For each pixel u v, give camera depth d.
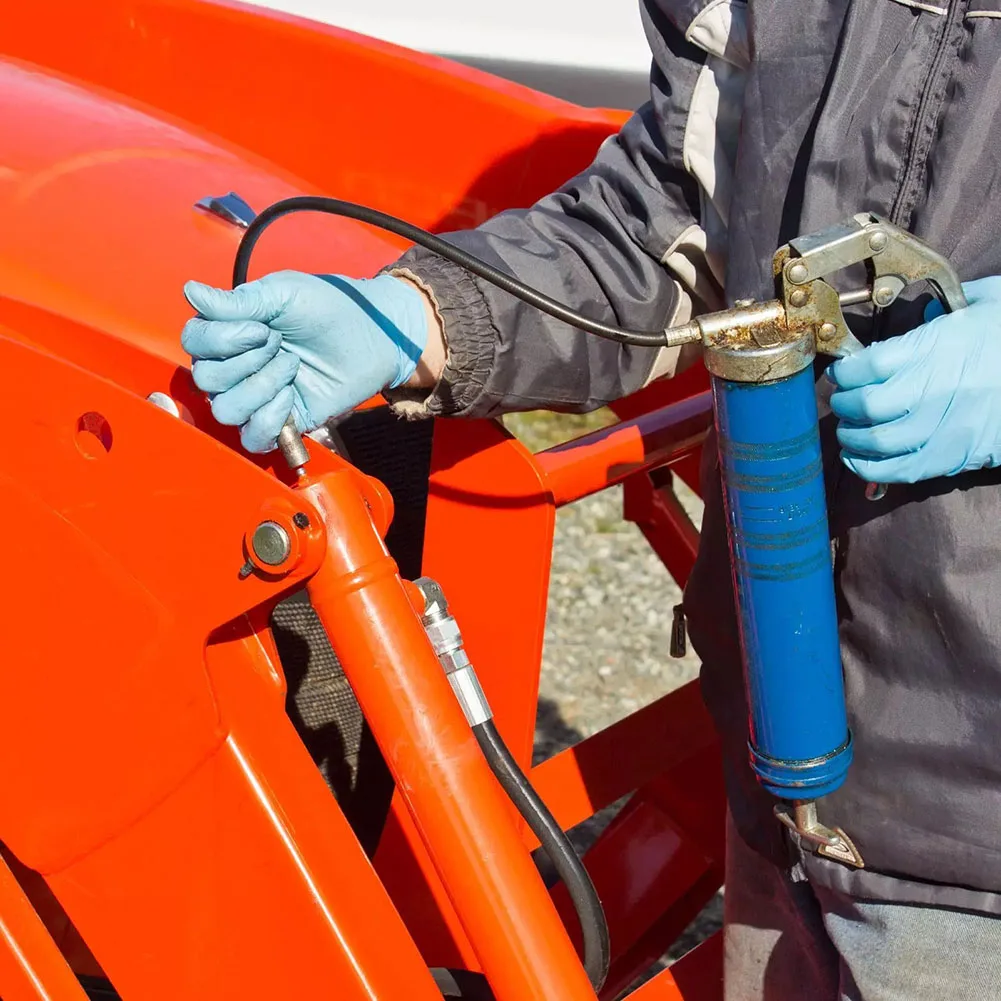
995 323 1.00
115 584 1.03
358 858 1.08
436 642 1.04
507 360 1.19
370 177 1.80
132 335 1.26
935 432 1.01
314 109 1.82
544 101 1.69
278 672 1.09
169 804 1.07
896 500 1.07
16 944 1.13
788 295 0.97
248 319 1.03
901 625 1.09
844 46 1.04
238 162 1.60
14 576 1.05
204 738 1.05
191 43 1.89
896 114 1.03
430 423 1.48
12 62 1.74
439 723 0.99
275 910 1.07
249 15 1.84
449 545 1.37
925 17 1.02
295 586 0.99
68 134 1.50
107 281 1.30
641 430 1.45
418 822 1.00
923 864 1.12
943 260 0.98
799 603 1.04
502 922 0.99
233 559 0.99
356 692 1.00
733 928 1.42
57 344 1.23
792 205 1.11
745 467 1.01
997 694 1.06
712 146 1.19
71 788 1.08
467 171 1.72
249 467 0.97
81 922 1.12
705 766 1.75
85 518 1.03
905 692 1.10
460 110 1.71
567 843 1.07
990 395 1.00
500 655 1.37
